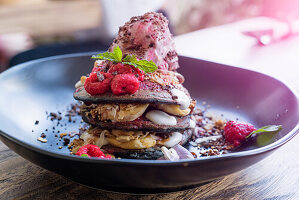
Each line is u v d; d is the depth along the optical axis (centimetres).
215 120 37
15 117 34
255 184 28
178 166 22
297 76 48
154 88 30
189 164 23
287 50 58
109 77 29
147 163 22
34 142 32
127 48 32
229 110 39
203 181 25
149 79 31
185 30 113
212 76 41
